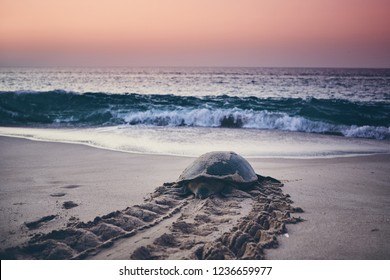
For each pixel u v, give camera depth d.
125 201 4.96
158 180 6.08
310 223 4.23
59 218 4.31
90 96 16.20
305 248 3.55
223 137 10.62
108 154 8.20
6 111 14.86
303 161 7.74
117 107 15.53
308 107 13.71
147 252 3.35
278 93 25.36
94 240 3.59
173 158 7.77
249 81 45.38
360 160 7.86
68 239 3.62
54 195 5.25
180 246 3.51
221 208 4.62
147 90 29.80
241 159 5.70
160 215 4.37
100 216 4.29
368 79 50.09
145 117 13.83
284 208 4.66
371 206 4.88
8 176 6.37
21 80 48.00
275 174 6.64
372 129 11.37
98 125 13.41
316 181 6.16
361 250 3.53
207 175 5.15
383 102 15.18
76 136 10.72
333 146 9.41
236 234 3.60
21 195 5.26
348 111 13.74
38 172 6.65
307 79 50.66
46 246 3.48
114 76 71.56
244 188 5.43
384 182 6.11
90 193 5.35
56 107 15.79
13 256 3.34
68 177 6.30
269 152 8.56
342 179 6.29
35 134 11.16
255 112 13.40
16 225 4.09
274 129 12.51
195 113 13.62
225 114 13.38
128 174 6.50
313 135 11.23
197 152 8.38
